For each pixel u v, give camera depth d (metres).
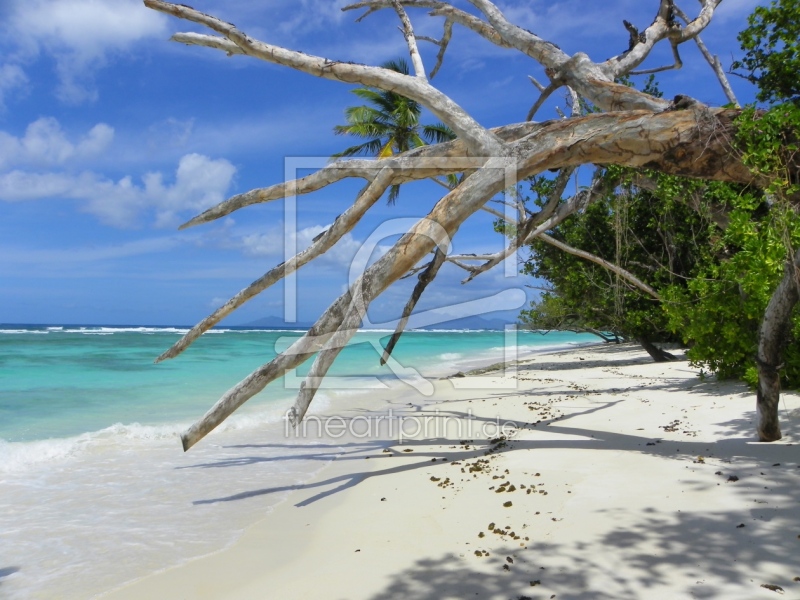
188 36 6.86
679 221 16.28
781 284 6.01
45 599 4.20
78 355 27.31
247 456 8.61
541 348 38.00
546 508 5.28
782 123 5.53
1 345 33.69
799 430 7.06
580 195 9.86
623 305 19.39
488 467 7.00
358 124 24.56
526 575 3.99
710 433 7.60
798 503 4.76
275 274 7.00
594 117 5.96
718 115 5.82
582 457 6.98
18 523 5.78
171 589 4.30
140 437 9.88
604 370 18.78
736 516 4.61
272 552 4.94
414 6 9.18
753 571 3.73
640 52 8.11
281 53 6.47
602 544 4.35
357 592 4.00
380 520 5.49
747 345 10.39
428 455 8.12
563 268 21.03
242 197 7.44
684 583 3.66
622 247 17.69
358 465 7.88
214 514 6.02
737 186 8.65
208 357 27.28
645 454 6.78
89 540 5.32
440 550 4.58
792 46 8.01
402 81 6.42
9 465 8.04
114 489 6.93
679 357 20.52
